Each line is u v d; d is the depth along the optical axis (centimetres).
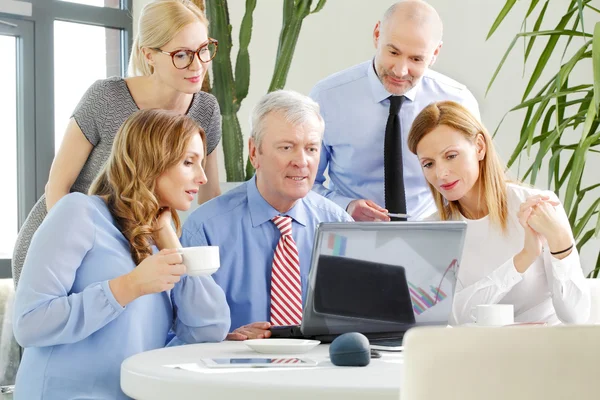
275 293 217
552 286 219
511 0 314
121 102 255
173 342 203
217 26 364
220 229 223
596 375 86
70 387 174
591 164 413
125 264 183
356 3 529
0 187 440
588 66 415
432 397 89
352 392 121
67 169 255
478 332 88
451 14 477
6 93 440
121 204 188
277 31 521
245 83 369
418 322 186
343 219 234
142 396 137
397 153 294
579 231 309
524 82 443
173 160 190
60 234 178
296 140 216
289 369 143
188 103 267
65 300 172
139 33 256
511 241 233
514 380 87
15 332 175
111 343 176
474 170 232
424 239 182
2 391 353
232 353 167
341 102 304
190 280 196
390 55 275
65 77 458
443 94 304
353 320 182
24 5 437
